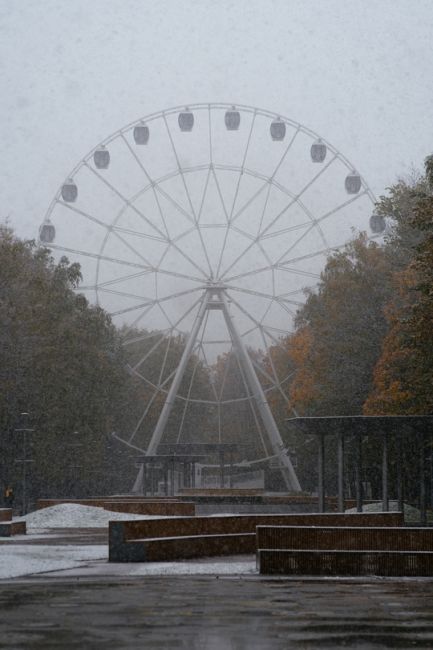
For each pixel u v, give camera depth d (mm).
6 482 86938
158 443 107250
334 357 77625
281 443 107438
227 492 88812
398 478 57281
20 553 32594
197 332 108062
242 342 108250
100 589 20734
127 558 28828
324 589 20719
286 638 14008
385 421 51031
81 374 90000
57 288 88500
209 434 128000
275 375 109188
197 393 124938
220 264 108125
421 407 58375
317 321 84438
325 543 27078
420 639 13938
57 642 13617
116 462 121688
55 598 18953
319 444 53438
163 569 26016
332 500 75062
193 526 33312
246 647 13195
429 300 50812
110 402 102938
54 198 105312
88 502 62375
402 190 72062
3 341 77375
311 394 89875
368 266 80000
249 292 108062
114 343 106188
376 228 104250
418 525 53062
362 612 16844
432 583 22281
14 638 13992
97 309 95875
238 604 17953
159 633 14484
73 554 32156
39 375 83688
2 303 78375
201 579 23281
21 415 77438
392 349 65125
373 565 24516
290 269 107438
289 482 106812
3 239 84750
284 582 22484
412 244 68688
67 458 96438
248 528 35562
